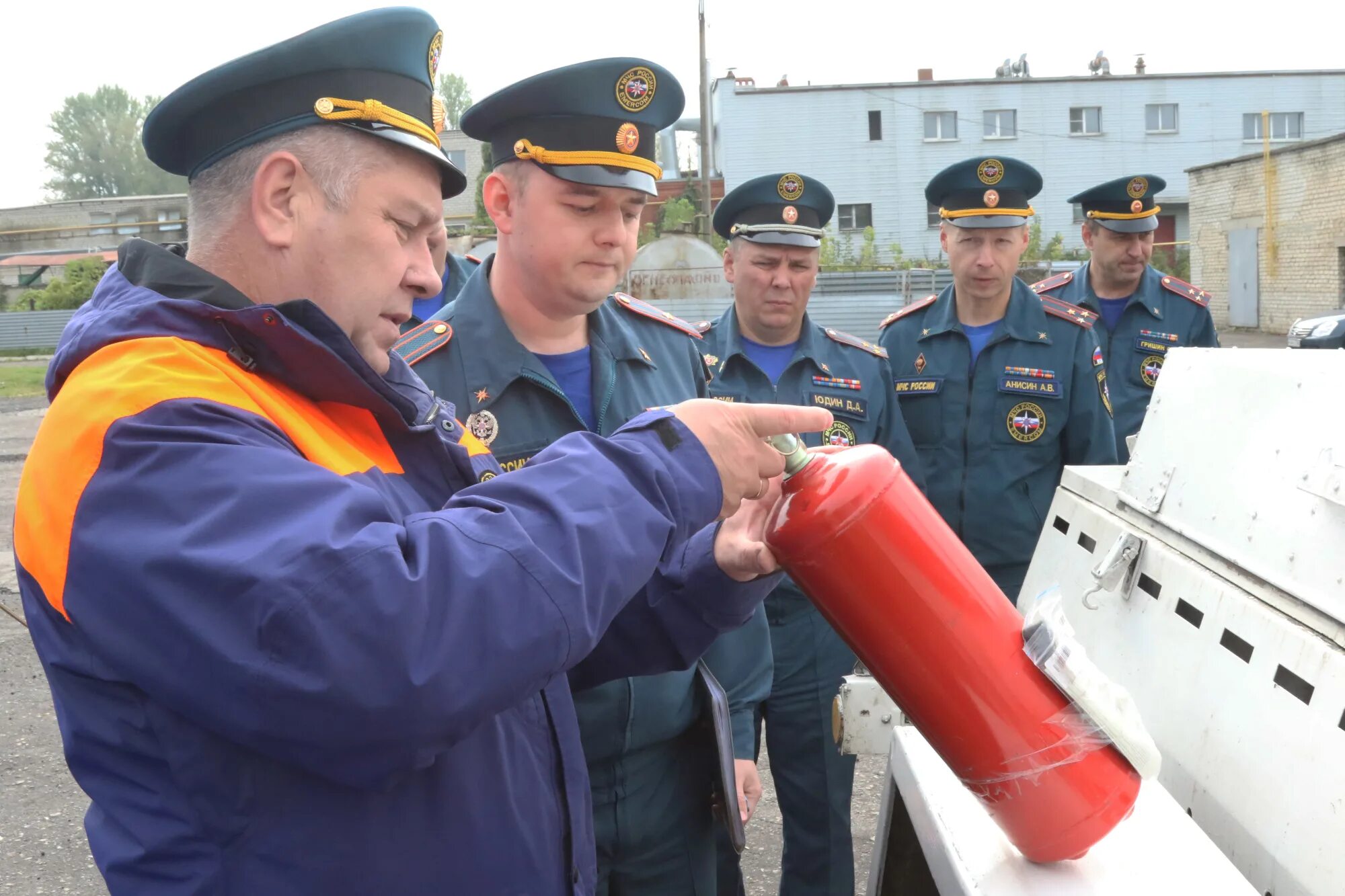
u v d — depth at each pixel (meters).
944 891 1.30
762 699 2.28
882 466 1.24
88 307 1.13
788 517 1.24
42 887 3.19
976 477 3.57
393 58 1.11
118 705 1.02
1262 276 21.80
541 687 1.04
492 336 1.97
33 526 1.00
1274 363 1.68
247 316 1.05
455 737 0.99
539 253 1.90
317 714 0.92
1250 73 31.25
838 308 14.99
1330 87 31.38
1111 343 4.66
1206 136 31.62
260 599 0.91
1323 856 1.22
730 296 13.07
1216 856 1.23
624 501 1.08
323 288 1.12
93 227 33.88
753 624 2.26
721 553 1.49
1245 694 1.46
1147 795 1.36
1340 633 1.32
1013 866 1.24
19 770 3.94
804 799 2.85
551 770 1.27
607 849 1.91
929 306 3.81
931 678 1.21
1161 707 1.69
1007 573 3.61
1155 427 2.04
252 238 1.12
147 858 1.03
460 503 1.07
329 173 1.09
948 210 3.63
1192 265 24.36
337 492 0.99
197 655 0.92
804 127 30.72
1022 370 3.54
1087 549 2.15
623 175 1.87
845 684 2.12
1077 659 1.15
